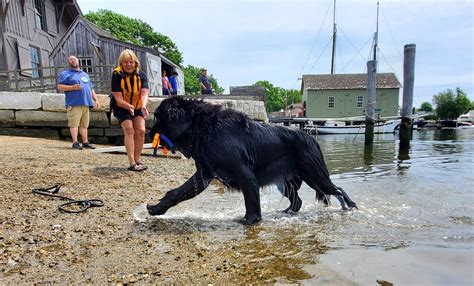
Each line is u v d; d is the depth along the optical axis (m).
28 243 3.11
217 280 2.48
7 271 2.59
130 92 6.17
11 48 16.61
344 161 10.58
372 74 19.72
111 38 19.69
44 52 19.83
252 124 4.24
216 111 4.10
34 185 5.00
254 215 3.99
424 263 2.76
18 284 2.40
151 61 20.20
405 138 15.91
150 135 4.31
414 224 3.92
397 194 5.55
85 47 19.92
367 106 19.72
